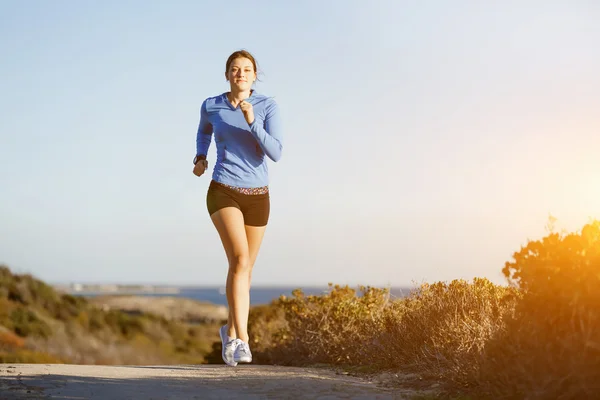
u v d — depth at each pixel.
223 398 4.23
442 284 7.24
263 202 5.93
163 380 5.15
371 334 7.75
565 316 3.97
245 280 5.79
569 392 3.77
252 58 5.97
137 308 70.56
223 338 6.12
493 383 4.42
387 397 4.46
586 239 4.04
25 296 29.05
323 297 9.38
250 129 5.62
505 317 4.48
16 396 3.99
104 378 5.13
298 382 5.10
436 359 5.94
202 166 6.26
